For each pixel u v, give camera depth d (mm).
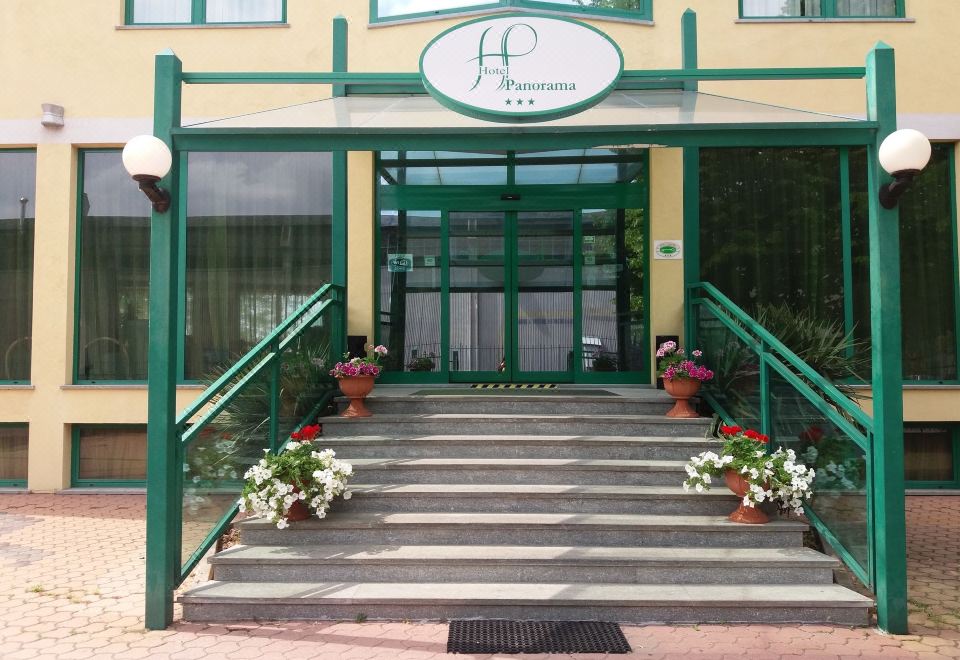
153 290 4242
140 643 3854
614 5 7711
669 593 4188
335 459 5250
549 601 4105
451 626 4016
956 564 5277
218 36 7898
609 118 5051
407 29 7703
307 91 7836
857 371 7176
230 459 4938
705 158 7680
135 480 7812
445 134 4363
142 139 4008
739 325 5887
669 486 5219
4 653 3725
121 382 7883
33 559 5402
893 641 3873
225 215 7949
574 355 7836
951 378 7703
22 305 7953
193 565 4402
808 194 7641
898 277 4172
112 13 7918
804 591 4230
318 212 7922
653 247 7617
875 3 7887
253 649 3760
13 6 7902
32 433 7672
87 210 7992
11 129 7836
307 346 6227
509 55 4344
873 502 4176
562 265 7922
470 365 7914
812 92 7684
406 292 7965
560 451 5598
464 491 5000
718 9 7770
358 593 4207
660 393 6730
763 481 4660
